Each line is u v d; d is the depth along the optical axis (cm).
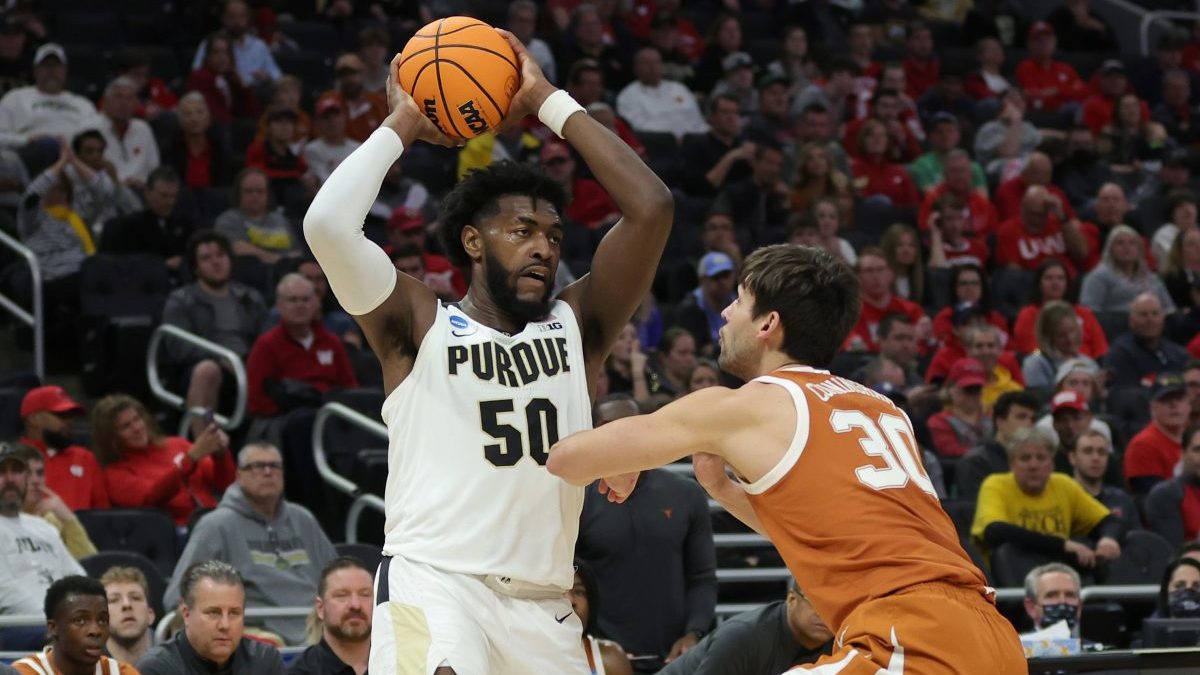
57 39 1535
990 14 1972
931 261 1419
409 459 420
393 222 1209
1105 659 523
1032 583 798
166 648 654
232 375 1091
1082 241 1475
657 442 395
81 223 1239
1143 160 1741
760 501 401
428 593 405
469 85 426
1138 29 2083
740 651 585
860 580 387
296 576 831
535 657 415
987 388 1169
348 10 1633
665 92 1585
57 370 1227
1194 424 1090
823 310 417
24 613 764
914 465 406
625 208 432
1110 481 1045
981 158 1670
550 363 425
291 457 1040
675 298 1309
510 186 430
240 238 1243
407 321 425
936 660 375
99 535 890
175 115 1399
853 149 1577
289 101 1391
